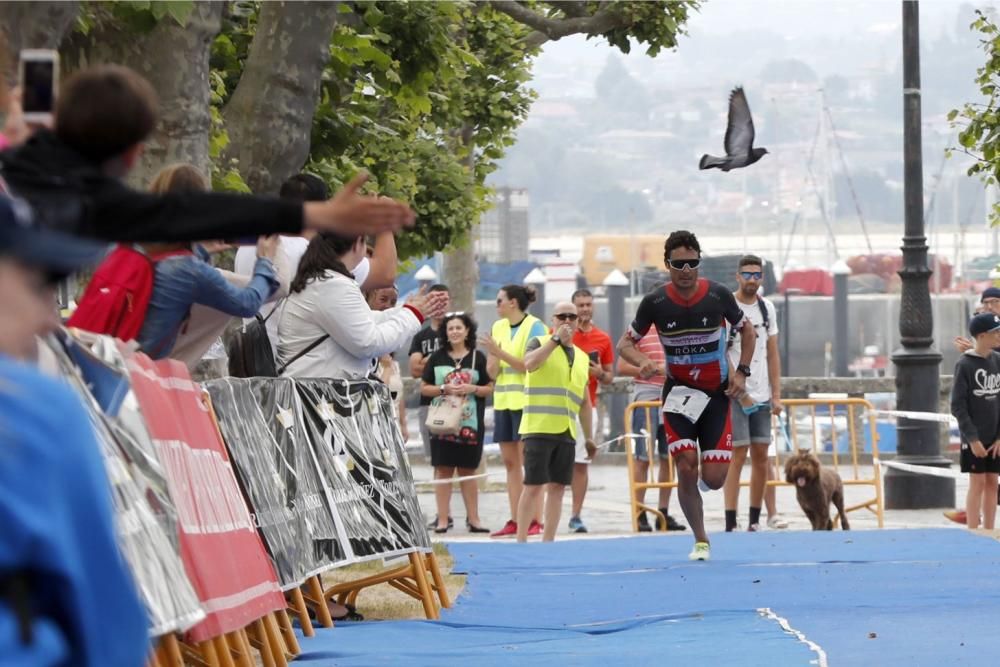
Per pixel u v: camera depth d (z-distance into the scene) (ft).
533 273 364.58
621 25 185.37
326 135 119.03
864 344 530.68
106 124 29.12
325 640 60.90
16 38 54.03
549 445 115.96
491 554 101.30
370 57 112.27
